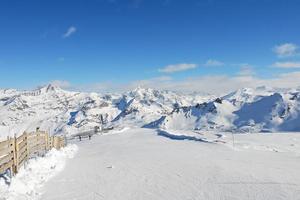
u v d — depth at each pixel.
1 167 11.91
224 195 12.88
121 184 14.87
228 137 67.88
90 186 14.34
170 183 15.10
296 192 13.30
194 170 18.73
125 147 39.88
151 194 13.11
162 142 50.59
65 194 12.88
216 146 41.44
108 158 25.30
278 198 12.39
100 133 105.12
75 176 16.64
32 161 17.33
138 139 62.31
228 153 31.58
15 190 11.94
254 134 81.69
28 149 18.09
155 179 16.06
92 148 40.66
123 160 23.73
